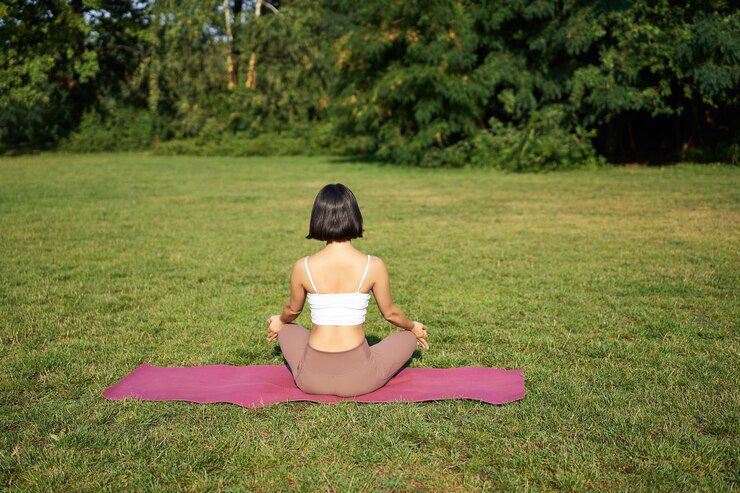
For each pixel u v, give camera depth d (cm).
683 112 2180
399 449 303
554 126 2022
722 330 495
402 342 387
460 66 2033
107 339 488
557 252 817
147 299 607
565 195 1415
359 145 2961
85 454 301
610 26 1909
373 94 2130
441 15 1988
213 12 3356
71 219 1120
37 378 408
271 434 322
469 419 335
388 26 2102
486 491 269
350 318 354
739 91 1969
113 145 3428
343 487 271
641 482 272
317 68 3400
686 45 1744
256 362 443
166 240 925
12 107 3328
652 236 913
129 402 358
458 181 1775
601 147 2391
